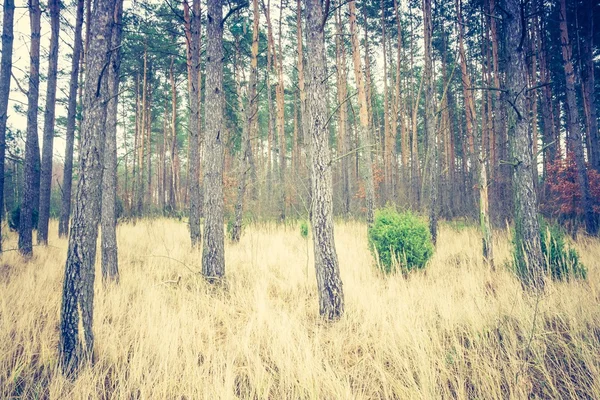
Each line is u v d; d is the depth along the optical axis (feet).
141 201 64.90
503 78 56.13
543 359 10.19
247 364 11.04
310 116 14.58
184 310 14.62
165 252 28.35
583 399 8.50
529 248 16.88
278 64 58.70
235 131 67.05
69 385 9.79
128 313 15.05
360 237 34.83
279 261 24.91
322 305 14.30
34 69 29.58
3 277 20.75
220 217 20.01
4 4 26.08
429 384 9.15
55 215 70.85
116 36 20.56
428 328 12.79
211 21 20.26
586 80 55.21
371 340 12.31
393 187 58.49
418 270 20.89
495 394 8.68
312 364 10.04
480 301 14.65
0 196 26.48
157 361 10.96
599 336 11.18
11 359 11.50
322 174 14.38
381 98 94.38
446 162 73.26
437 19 49.21
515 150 17.69
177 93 76.07
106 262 19.61
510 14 17.47
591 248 24.61
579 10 48.93
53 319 14.66
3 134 26.58
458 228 42.42
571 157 41.01
